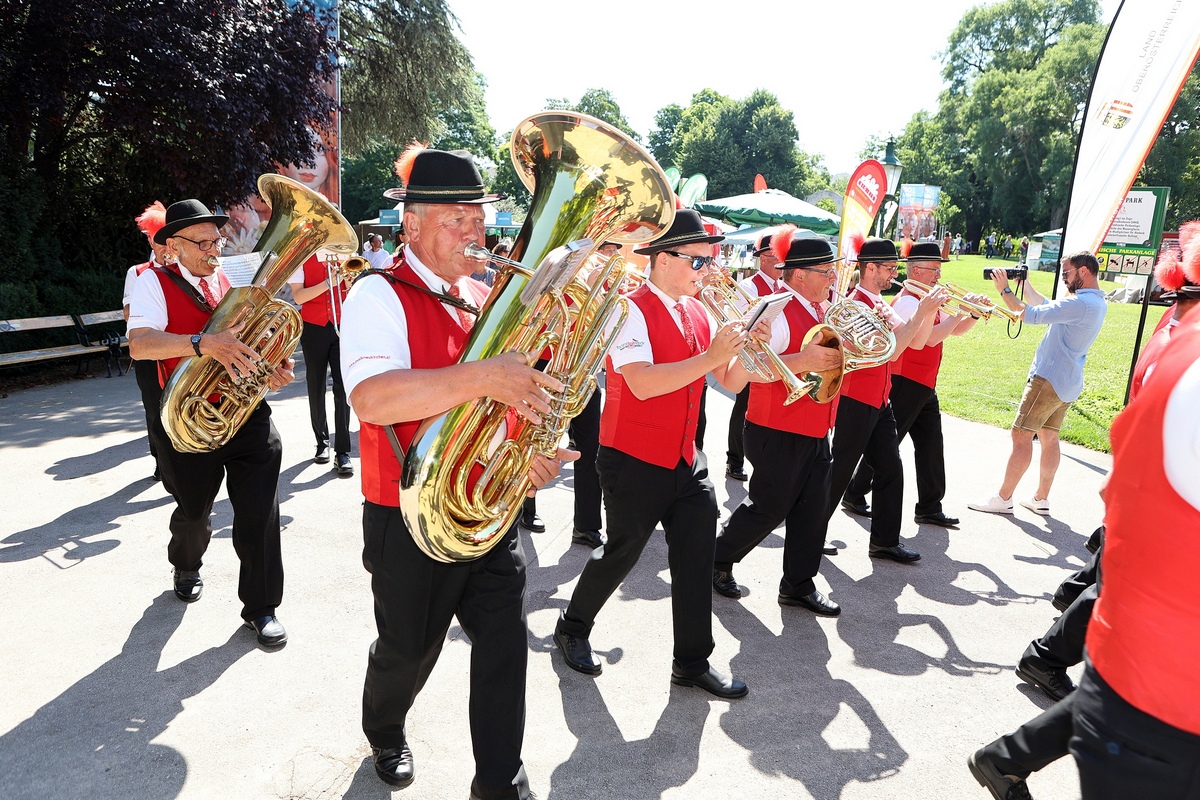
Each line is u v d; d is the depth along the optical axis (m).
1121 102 6.40
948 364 12.65
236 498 3.25
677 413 2.93
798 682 3.23
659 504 2.96
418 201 2.06
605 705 3.01
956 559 4.61
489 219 14.91
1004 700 3.14
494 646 2.20
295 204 3.12
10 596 3.65
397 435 2.12
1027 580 4.34
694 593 3.01
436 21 20.16
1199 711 1.49
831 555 4.64
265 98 11.20
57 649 3.21
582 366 2.13
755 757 2.72
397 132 21.67
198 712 2.83
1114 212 6.50
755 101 63.59
